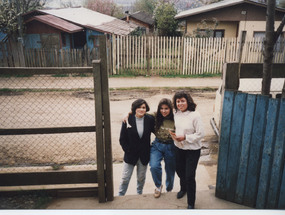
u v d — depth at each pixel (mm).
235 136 3037
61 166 4625
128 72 13148
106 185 3184
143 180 3506
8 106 8398
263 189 2959
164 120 3336
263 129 2844
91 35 15992
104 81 2881
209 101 9258
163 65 13094
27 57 13172
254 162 2967
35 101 8977
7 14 15445
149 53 12836
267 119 2793
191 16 17484
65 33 15594
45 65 13281
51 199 3254
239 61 3881
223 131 3105
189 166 2941
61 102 8875
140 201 3225
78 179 3215
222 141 3139
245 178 3062
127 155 3293
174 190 4027
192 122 2889
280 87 5688
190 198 2990
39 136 6121
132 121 3207
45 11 16875
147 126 3258
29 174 3186
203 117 7621
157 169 3242
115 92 10398
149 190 4043
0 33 17562
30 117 7293
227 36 17781
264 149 2869
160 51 12883
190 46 12852
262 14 16781
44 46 15516
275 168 2852
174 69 13227
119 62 13023
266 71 3725
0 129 2979
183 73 13273
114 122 7207
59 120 7035
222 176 3225
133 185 4195
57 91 10227
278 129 2742
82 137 6090
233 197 3201
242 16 16906
